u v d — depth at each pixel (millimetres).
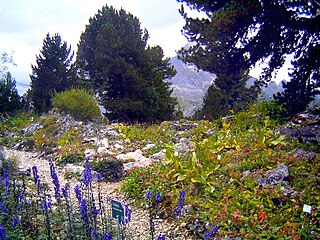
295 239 5312
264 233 5578
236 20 9445
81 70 26859
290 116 10773
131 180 8805
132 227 6598
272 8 9492
